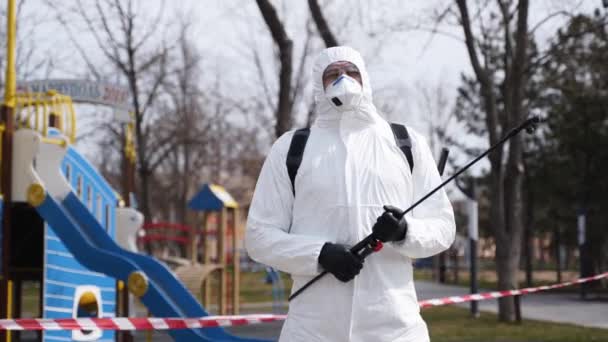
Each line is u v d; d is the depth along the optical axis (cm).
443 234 411
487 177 3406
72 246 847
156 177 4984
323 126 421
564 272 4509
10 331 880
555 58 2134
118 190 4391
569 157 2725
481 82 1692
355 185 400
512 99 1633
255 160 4000
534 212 3253
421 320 407
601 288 2858
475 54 1686
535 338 1363
